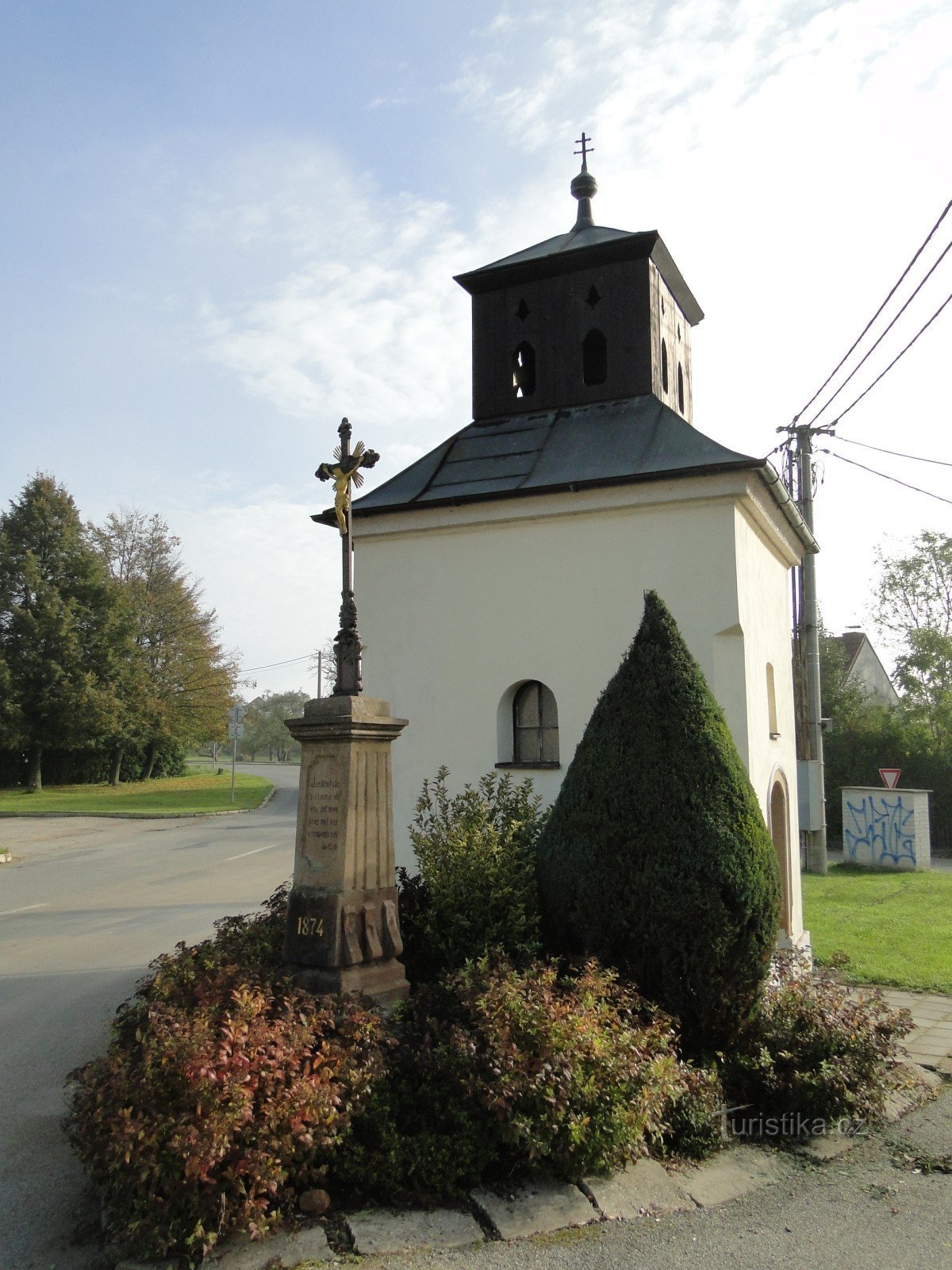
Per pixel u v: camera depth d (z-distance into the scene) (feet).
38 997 30.01
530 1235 15.03
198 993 18.35
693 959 19.81
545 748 32.96
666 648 21.88
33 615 136.98
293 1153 15.17
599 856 21.21
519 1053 16.48
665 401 39.40
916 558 104.01
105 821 101.71
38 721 136.26
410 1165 15.88
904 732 84.53
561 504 32.17
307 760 22.20
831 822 86.33
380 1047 17.40
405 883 26.14
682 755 20.77
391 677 34.47
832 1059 19.67
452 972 21.71
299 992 18.79
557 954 22.40
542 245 40.37
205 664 155.33
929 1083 22.61
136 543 154.30
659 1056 17.70
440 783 32.81
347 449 24.03
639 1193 16.30
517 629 32.73
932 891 52.44
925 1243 15.02
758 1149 18.86
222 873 59.88
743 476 29.73
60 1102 21.31
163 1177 14.33
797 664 58.80
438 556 34.37
